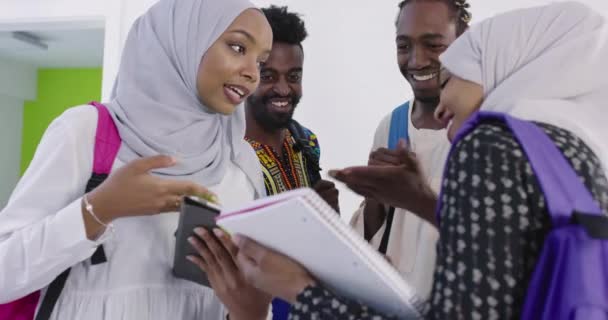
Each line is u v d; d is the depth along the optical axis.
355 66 2.25
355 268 0.74
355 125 2.24
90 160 1.09
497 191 0.68
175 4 1.25
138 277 1.09
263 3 2.33
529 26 0.87
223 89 1.21
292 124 1.97
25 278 0.98
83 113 1.12
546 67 0.83
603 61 0.83
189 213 0.93
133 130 1.14
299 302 0.78
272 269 0.82
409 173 1.35
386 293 0.75
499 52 0.87
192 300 1.17
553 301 0.66
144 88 1.22
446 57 0.94
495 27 0.89
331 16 2.27
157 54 1.22
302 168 1.89
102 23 2.69
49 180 1.05
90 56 6.18
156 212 1.02
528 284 0.68
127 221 1.10
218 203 1.05
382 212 1.67
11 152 6.78
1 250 1.00
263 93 1.81
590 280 0.65
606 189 0.73
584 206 0.68
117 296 1.06
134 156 1.13
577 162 0.72
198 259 1.02
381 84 2.22
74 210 0.98
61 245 0.98
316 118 2.28
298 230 0.73
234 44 1.21
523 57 0.86
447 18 1.60
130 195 0.98
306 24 2.30
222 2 1.21
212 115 1.25
